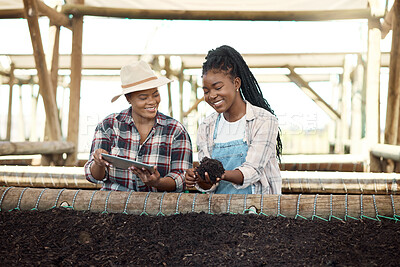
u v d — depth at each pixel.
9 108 11.38
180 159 2.72
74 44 6.92
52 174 4.87
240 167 2.43
